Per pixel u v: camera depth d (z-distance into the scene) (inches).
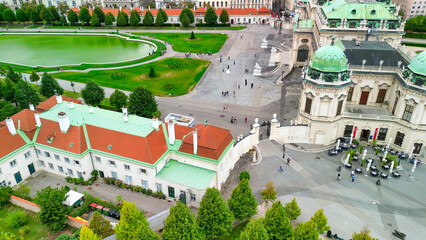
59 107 3233.3
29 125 2915.8
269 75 5300.2
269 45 6811.0
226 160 2837.1
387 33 4220.0
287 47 6614.2
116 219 2488.9
